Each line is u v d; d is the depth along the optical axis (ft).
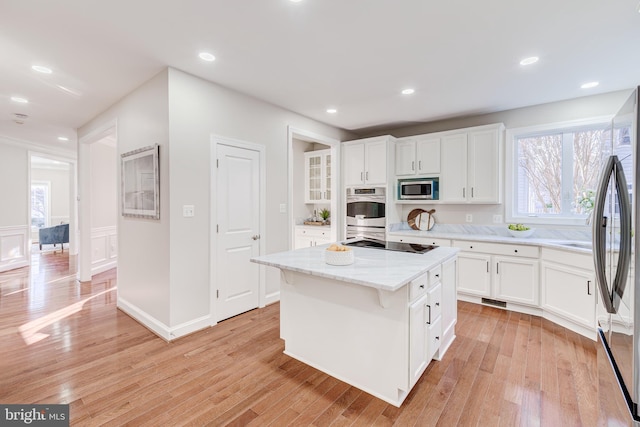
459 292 12.26
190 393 6.44
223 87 10.12
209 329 9.59
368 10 6.23
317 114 13.30
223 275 10.25
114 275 16.76
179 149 8.91
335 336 6.97
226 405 6.07
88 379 6.91
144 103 9.71
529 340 8.83
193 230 9.32
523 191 12.74
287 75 9.33
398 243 9.78
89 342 8.71
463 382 6.82
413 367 6.17
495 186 12.32
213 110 9.83
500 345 8.54
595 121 10.97
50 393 6.41
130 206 10.61
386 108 12.46
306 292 7.50
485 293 11.60
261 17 6.46
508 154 12.68
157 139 9.12
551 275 10.05
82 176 15.26
